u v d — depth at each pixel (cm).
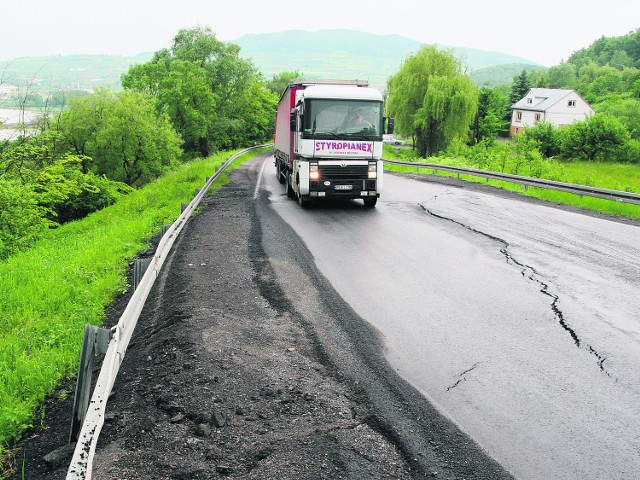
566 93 8700
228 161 3109
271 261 927
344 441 394
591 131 5175
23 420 468
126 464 369
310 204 1614
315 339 589
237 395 462
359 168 1504
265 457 375
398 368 519
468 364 526
